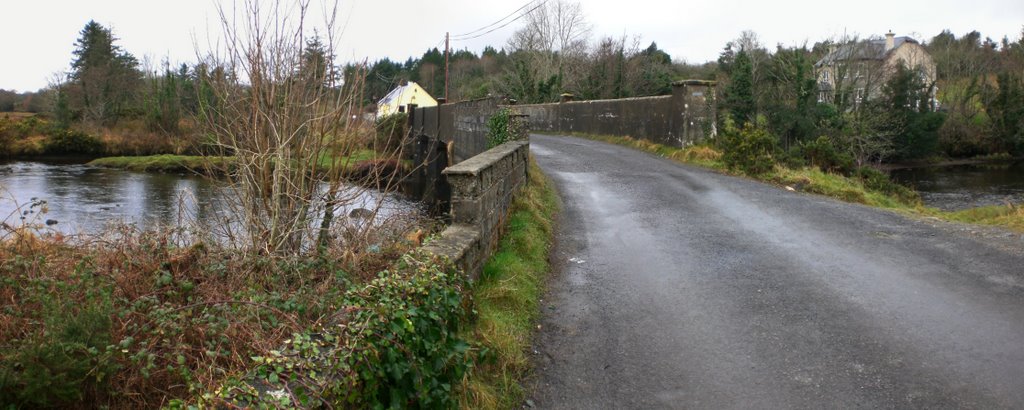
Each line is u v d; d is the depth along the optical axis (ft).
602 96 144.56
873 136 105.40
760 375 15.16
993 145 139.13
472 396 13.20
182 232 16.42
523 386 14.82
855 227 30.27
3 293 11.41
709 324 18.29
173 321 10.79
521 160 34.63
